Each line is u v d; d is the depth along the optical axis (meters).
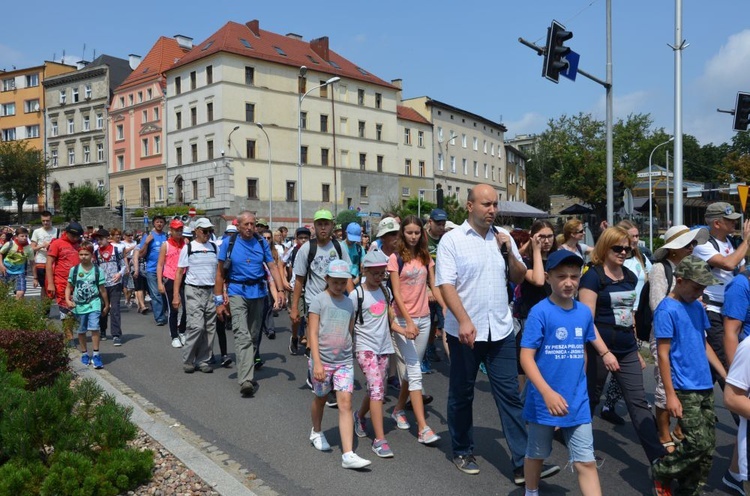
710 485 4.96
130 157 59.41
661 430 5.26
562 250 4.13
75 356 9.56
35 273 12.96
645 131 53.91
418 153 65.00
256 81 50.75
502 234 5.20
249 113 50.56
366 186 58.88
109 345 10.64
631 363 5.10
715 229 6.42
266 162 51.25
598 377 5.32
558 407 3.88
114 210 53.00
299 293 7.56
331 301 5.45
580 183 52.59
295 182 53.16
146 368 8.88
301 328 10.59
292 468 5.24
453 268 4.90
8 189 62.75
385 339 5.72
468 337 4.73
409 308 6.29
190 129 52.09
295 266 7.55
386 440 5.98
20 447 4.61
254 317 8.02
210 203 50.19
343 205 56.69
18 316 7.99
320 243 7.58
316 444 5.67
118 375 8.45
